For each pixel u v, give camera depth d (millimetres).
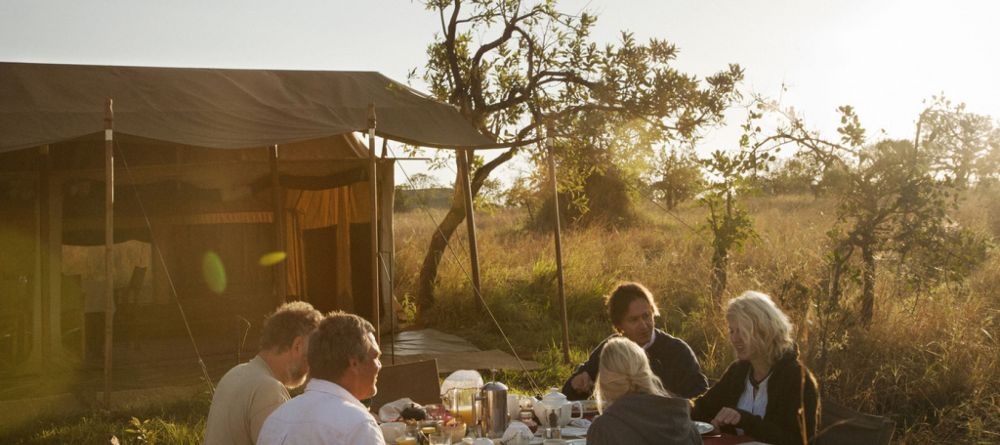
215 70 12555
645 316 5547
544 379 9656
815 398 4566
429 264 14273
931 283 8992
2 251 10875
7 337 10430
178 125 10422
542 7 13719
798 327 6754
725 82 12945
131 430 7059
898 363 8094
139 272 12289
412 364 6020
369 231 13438
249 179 13023
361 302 13523
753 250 14078
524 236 22094
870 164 8555
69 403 8555
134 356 11273
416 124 12031
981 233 9688
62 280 11031
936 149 8438
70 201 11922
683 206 28875
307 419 3393
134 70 11992
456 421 4496
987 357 8109
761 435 4449
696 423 4562
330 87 12711
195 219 12875
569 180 15016
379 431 3443
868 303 8594
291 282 13820
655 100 12953
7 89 10742
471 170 14750
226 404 4031
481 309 13422
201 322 12820
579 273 14531
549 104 13930
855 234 8641
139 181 12547
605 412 3793
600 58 13422
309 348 3568
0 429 7750
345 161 13117
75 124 10039
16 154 11242
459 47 14539
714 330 10109
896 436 7062
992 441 6871
